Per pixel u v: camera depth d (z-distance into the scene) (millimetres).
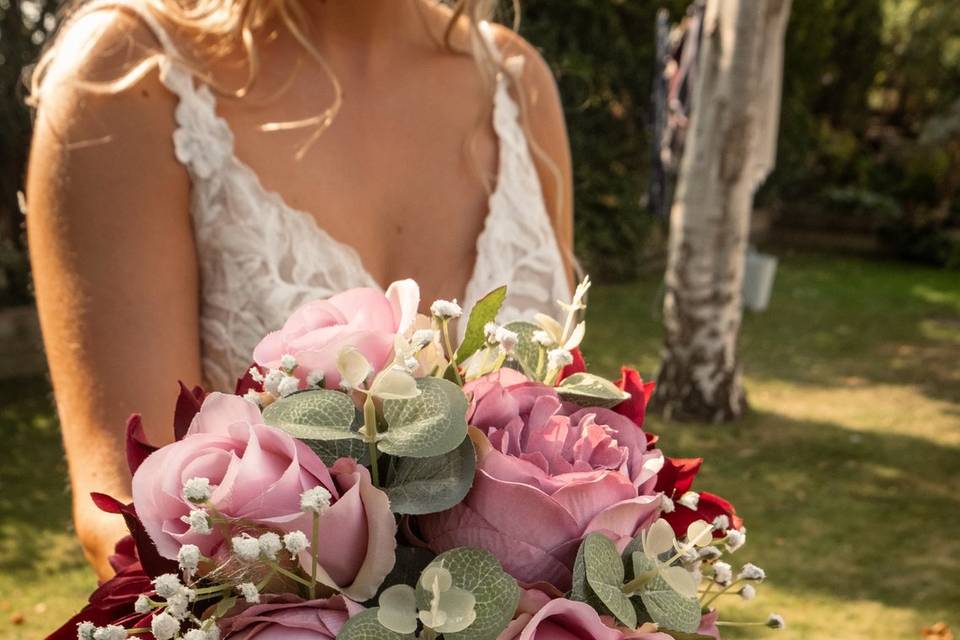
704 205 7211
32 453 6430
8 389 7531
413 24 1452
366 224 1354
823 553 5426
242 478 677
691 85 8656
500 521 708
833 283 13305
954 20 17031
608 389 830
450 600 656
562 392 825
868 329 10867
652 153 9188
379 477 764
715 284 7305
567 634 688
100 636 678
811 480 6488
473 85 1476
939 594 4973
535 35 10188
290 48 1332
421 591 666
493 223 1427
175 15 1245
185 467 702
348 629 652
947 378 9070
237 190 1232
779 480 6473
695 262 7305
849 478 6547
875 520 5895
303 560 681
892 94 19391
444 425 706
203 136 1217
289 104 1314
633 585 722
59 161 1113
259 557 666
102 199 1116
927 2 17328
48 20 7293
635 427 814
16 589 4723
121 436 1086
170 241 1178
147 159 1158
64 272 1107
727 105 6980
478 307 826
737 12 6820
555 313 1481
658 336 9953
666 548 721
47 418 7027
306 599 707
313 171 1312
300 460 700
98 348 1098
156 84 1183
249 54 1271
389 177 1389
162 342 1138
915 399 8391
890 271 14469
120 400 1095
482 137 1473
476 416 772
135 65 1178
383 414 748
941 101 17391
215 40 1273
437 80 1450
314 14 1362
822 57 15375
